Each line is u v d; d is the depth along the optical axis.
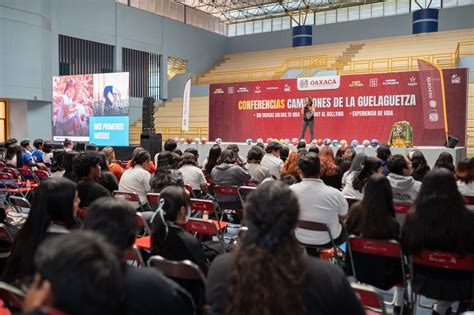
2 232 3.61
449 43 21.23
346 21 26.00
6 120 19.12
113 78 15.98
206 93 23.11
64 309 1.15
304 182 3.87
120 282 1.24
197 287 2.72
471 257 2.86
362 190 4.90
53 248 1.18
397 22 24.36
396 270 3.38
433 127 13.21
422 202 2.96
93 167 4.35
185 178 6.46
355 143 13.41
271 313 1.40
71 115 17.05
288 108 17.06
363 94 15.44
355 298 1.65
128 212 1.99
